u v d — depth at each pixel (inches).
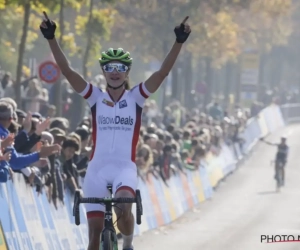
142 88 606.2
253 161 2957.7
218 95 4881.9
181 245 1129.4
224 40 3127.5
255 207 1727.4
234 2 2539.4
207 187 1937.7
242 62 3941.9
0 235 737.6
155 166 1422.2
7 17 2164.1
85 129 1075.3
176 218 1505.9
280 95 5236.2
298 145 3489.2
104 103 605.6
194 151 1839.3
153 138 1385.3
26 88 1676.9
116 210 590.2
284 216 1547.7
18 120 984.9
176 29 601.9
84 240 987.3
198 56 3366.1
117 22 2613.2
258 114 3597.4
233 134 2726.4
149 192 1337.4
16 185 802.8
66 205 951.6
